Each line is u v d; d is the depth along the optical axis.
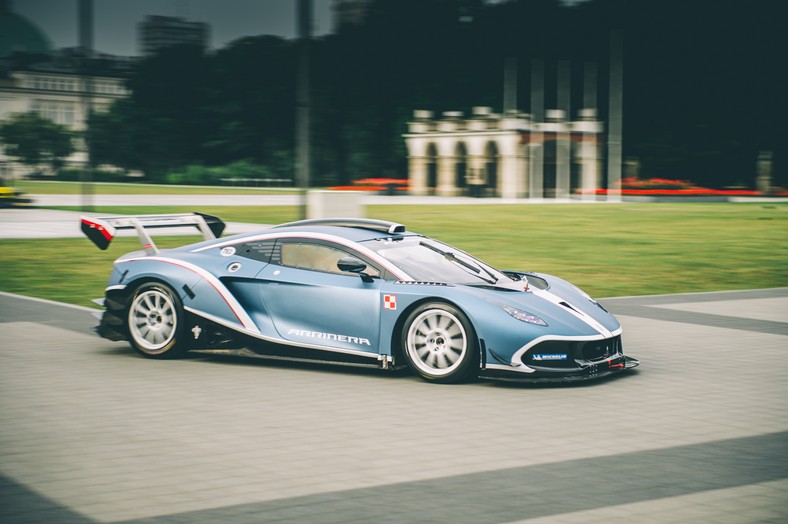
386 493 4.30
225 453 4.97
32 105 145.50
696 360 7.84
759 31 81.69
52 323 9.50
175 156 102.75
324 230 7.58
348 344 7.11
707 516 3.99
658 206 44.66
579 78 86.94
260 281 7.39
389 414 5.90
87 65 29.34
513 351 6.64
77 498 4.21
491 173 60.03
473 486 4.41
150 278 7.69
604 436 5.38
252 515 3.98
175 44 103.00
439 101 90.31
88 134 29.91
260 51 97.69
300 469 4.68
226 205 37.84
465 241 21.62
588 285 13.91
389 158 92.12
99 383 6.77
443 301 6.83
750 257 18.89
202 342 7.59
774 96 81.88
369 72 92.88
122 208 34.53
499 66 90.38
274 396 6.40
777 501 4.20
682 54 83.00
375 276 7.13
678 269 16.42
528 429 5.53
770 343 8.72
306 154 18.52
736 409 6.08
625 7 83.81
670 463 4.82
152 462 4.80
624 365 7.19
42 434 5.35
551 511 4.04
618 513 4.02
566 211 37.66
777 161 82.44
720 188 83.00
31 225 25.59
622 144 83.00
